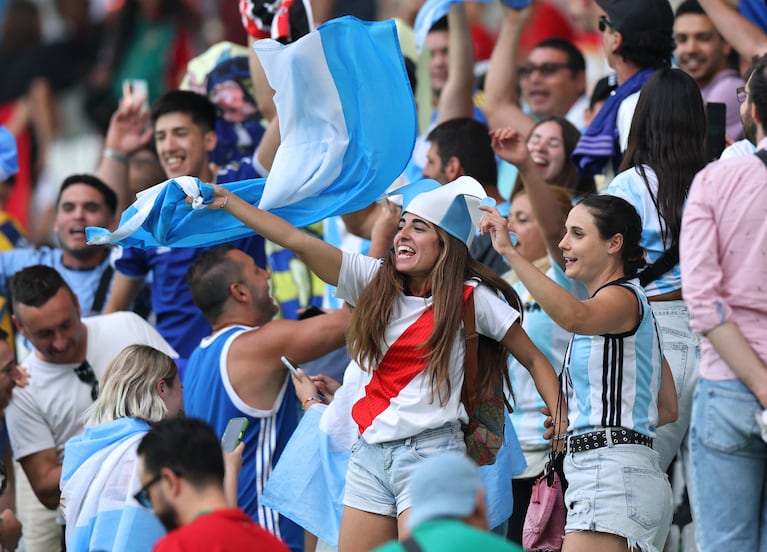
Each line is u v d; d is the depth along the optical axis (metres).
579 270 18.44
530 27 36.56
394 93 18.88
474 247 24.41
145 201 18.08
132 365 19.59
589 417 18.02
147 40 41.19
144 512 18.16
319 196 19.23
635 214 18.41
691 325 17.59
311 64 18.58
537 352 18.42
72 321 23.81
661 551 18.34
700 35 25.84
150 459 15.04
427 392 17.94
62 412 24.12
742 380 17.36
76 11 42.75
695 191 17.70
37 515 25.25
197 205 17.97
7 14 42.69
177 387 19.95
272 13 24.31
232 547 14.23
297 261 29.78
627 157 21.03
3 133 28.12
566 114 30.89
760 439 17.55
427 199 18.17
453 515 12.73
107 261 28.73
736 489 17.70
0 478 23.17
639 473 17.83
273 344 21.39
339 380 22.77
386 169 19.23
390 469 18.14
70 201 28.44
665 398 18.73
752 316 17.48
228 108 29.73
